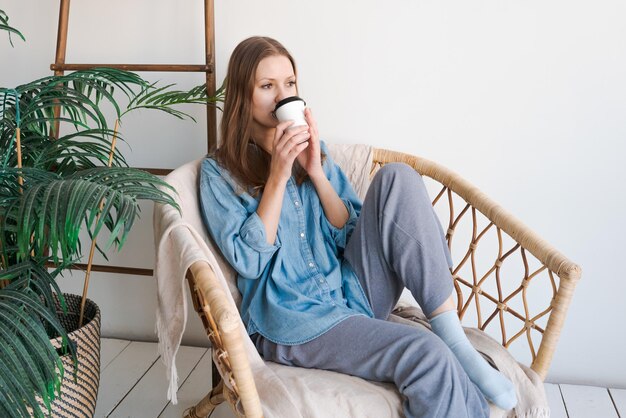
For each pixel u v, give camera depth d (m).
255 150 1.48
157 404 1.75
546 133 1.73
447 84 1.74
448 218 1.85
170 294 1.19
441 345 1.16
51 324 1.25
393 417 1.15
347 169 1.71
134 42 1.86
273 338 1.31
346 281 1.40
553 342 1.32
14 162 1.42
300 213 1.45
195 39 1.83
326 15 1.75
